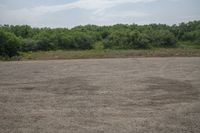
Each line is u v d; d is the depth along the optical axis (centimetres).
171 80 1823
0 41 4069
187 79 1853
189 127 917
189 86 1608
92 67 2697
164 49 4997
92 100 1306
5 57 4028
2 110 1144
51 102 1276
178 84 1675
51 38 5291
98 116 1047
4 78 2033
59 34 5481
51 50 5112
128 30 5938
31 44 4972
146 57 3966
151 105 1204
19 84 1770
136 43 5300
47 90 1560
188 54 4191
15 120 1006
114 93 1454
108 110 1130
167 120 991
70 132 880
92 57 4141
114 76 2053
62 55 4331
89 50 5119
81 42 5322
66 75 2145
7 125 951
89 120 999
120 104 1226
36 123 970
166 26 6688
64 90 1553
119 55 4262
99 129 904
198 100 1281
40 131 892
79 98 1351
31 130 902
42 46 5075
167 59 3494
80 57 4159
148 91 1491
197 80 1809
